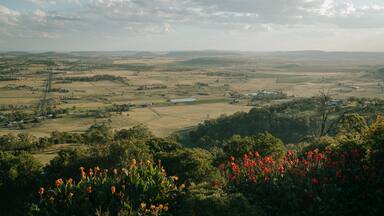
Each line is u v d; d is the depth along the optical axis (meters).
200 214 11.33
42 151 62.47
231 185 12.83
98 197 12.35
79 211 12.10
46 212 12.20
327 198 11.58
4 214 31.47
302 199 11.75
